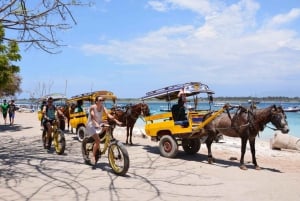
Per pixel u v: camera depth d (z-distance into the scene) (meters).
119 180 9.15
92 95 16.75
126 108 16.38
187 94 13.73
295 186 8.91
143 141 18.41
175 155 12.82
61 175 9.63
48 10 11.23
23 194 7.79
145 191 8.15
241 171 10.75
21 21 11.08
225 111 11.87
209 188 8.56
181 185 8.80
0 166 10.85
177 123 12.71
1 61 21.62
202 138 12.45
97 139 10.27
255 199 7.72
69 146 15.51
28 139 17.94
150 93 14.25
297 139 17.64
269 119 10.66
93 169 10.40
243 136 11.06
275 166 12.28
